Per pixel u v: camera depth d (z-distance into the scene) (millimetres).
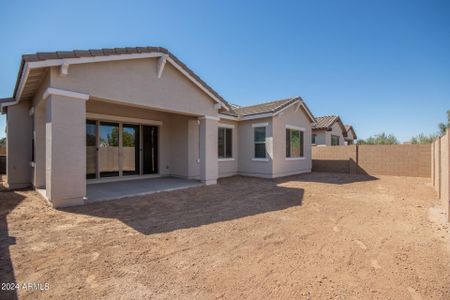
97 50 6676
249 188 10312
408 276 3170
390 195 8953
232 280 3047
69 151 6473
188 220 5645
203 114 10359
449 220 5602
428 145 14289
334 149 17438
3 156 16797
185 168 12500
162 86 8703
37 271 3203
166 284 2936
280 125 14234
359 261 3613
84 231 4785
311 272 3275
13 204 6785
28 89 8164
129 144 11984
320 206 7184
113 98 7324
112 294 2709
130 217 5809
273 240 4453
